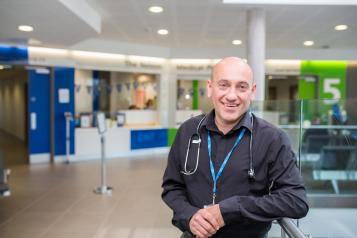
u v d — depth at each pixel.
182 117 10.58
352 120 3.87
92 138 8.97
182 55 10.09
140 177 6.75
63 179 6.52
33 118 8.28
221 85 1.36
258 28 5.67
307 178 4.10
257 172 1.31
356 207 3.89
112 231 3.94
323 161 4.12
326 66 10.24
